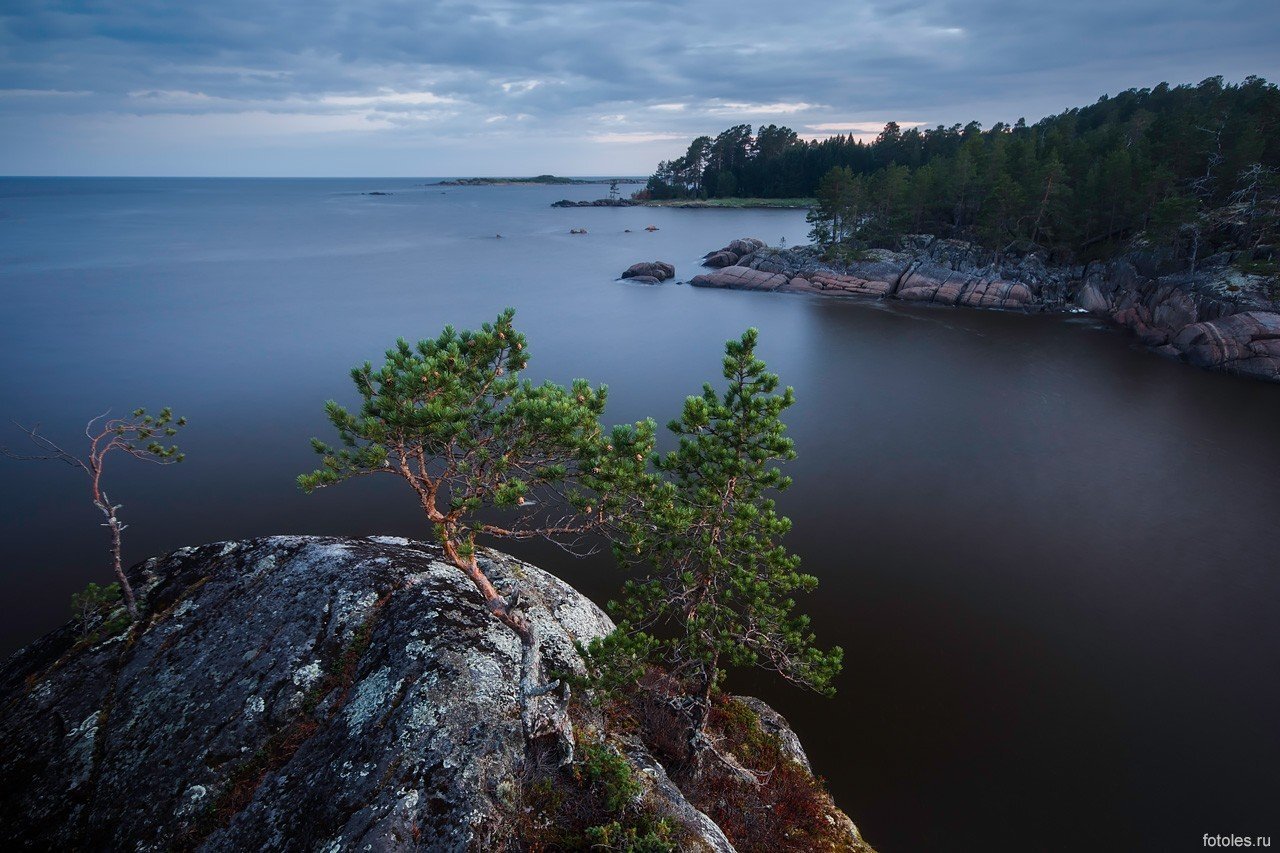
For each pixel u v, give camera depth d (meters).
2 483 35.00
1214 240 75.62
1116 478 38.38
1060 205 92.00
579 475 12.77
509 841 9.69
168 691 12.47
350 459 11.35
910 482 37.44
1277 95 84.12
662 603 14.64
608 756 11.30
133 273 106.75
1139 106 154.00
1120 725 20.89
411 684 11.57
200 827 10.48
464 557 12.29
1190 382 56.69
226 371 56.09
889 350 67.06
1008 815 17.88
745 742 16.83
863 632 24.94
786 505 34.53
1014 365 61.66
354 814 9.78
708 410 13.48
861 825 17.41
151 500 33.75
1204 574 28.98
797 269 106.12
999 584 28.06
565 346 68.06
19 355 59.38
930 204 113.12
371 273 111.12
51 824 10.77
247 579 14.80
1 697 13.05
